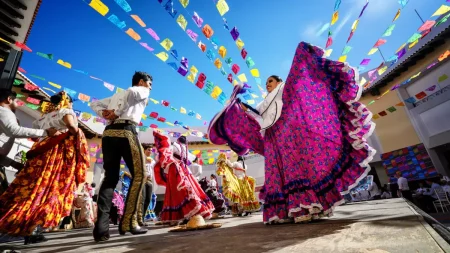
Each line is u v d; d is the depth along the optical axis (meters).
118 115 2.07
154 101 4.27
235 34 3.22
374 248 0.78
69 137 2.28
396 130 11.47
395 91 11.45
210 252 1.02
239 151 2.74
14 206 1.84
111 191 1.93
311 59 2.17
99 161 11.10
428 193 8.75
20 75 5.95
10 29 5.24
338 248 0.84
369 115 1.88
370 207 2.56
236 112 2.71
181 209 2.71
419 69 9.84
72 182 2.17
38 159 2.09
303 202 1.82
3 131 2.00
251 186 5.43
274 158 2.21
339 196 1.85
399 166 11.29
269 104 2.31
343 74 2.00
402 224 1.16
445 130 9.84
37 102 3.66
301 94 2.16
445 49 8.78
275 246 1.01
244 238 1.33
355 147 1.86
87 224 6.47
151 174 4.41
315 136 2.03
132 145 2.03
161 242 1.48
